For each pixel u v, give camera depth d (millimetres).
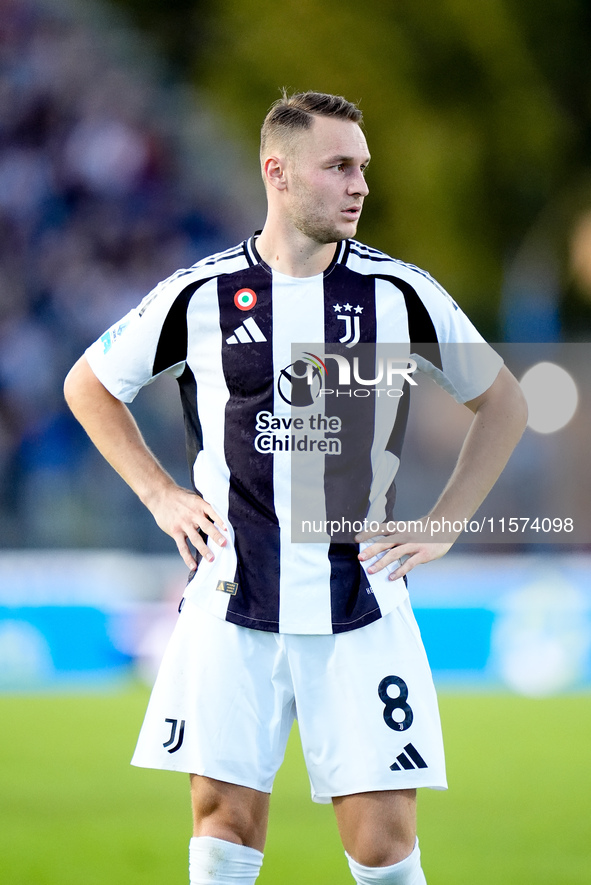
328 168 10336
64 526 35156
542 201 53125
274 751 10344
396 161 51625
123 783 19172
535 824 16781
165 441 37750
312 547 10359
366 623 10266
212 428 10688
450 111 52688
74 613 28484
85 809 17469
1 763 20344
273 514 10414
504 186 52969
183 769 10305
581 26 53625
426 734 10211
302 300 10617
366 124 51625
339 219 10398
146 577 29688
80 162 46562
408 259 52094
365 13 51812
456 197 52281
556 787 18906
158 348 10867
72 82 47750
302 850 15492
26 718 24219
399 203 51844
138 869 14328
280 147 10477
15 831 16156
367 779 10031
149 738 10477
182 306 10734
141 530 34938
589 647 28391
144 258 46406
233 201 48562
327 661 10258
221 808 10258
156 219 47062
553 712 25172
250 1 51875
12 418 40375
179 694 10453
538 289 52406
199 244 47625
